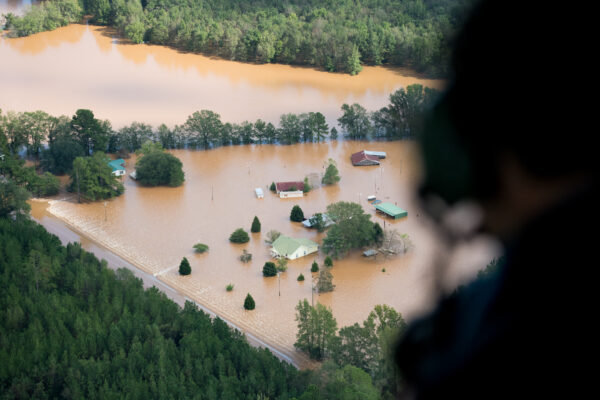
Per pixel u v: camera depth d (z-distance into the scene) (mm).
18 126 166500
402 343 4367
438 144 4121
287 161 170125
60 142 161625
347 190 153875
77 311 95375
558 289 3660
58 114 195875
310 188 153750
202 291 114938
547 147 3748
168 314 95625
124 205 145625
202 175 161125
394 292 113812
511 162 3857
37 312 94000
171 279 118688
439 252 4242
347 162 169125
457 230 4098
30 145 168500
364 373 75750
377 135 184875
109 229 135750
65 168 159500
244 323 106000
